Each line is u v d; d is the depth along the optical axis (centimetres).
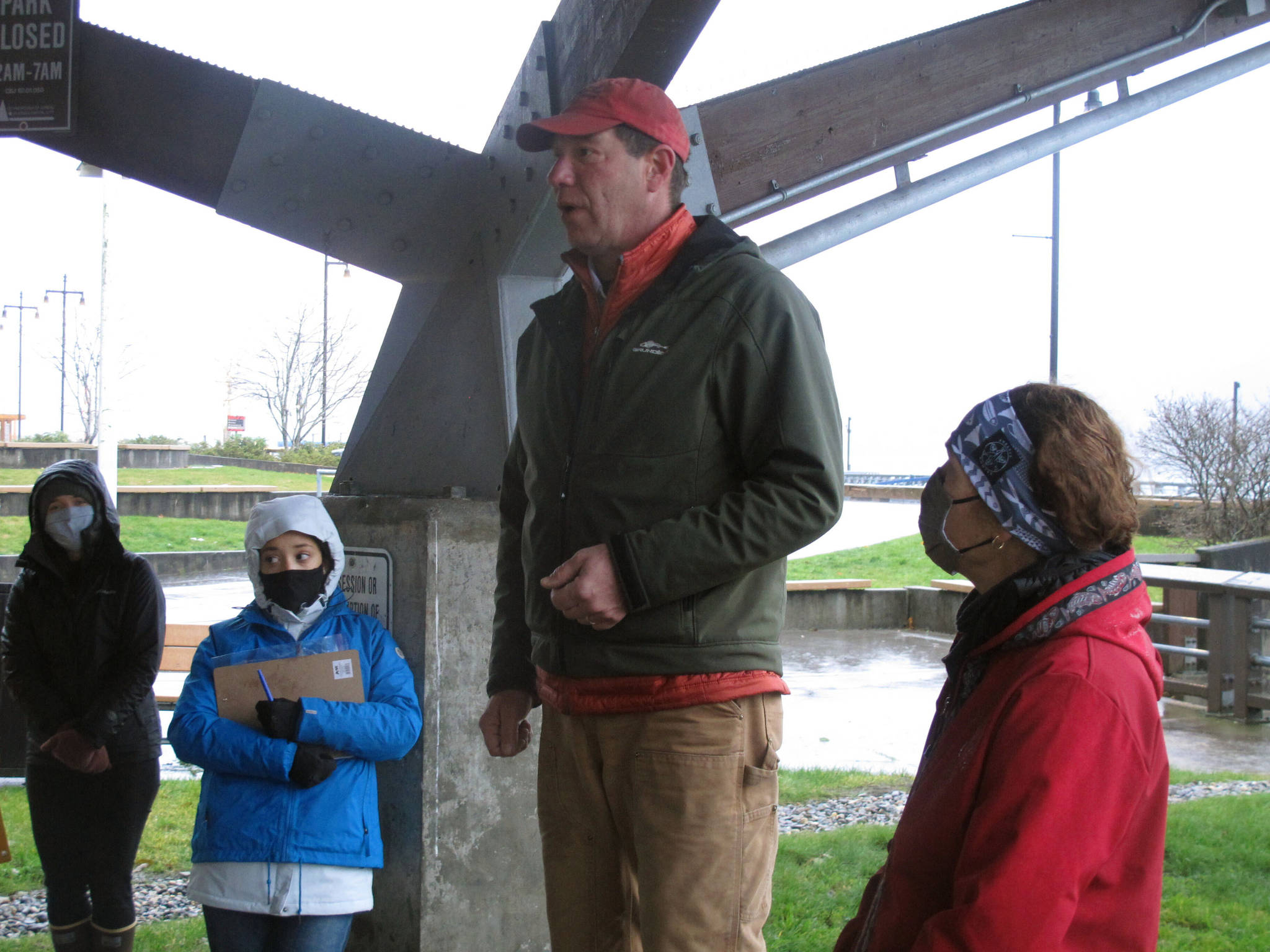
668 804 226
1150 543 2000
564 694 244
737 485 235
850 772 732
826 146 394
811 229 458
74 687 375
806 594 1520
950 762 153
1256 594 929
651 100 245
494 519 344
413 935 336
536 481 254
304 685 314
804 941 414
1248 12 480
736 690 227
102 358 1755
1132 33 451
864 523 3316
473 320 378
